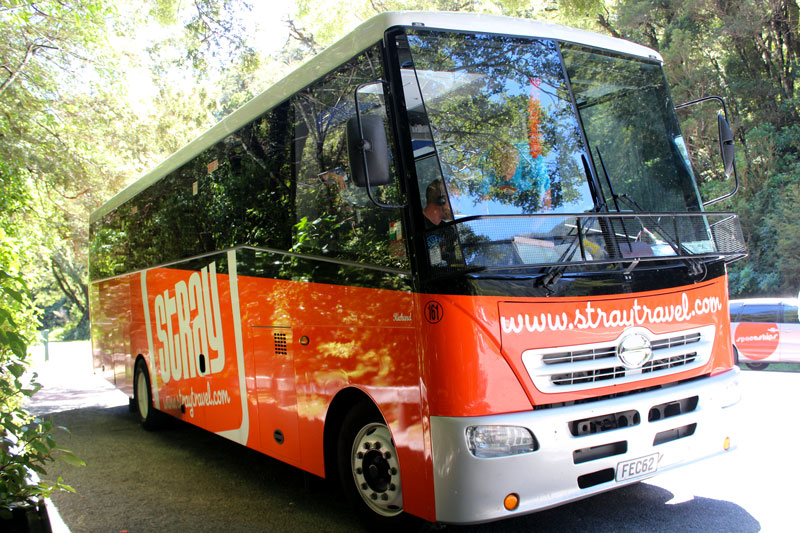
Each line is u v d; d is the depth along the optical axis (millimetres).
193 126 22453
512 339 3971
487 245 4016
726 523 4645
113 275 11102
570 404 4102
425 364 4082
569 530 4684
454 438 3889
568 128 4754
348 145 4074
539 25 4910
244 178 6500
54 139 15930
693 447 4547
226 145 6941
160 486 6641
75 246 24828
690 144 20703
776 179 19734
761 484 5430
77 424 10633
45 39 14211
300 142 5551
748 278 19953
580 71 4957
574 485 4055
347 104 4902
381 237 4512
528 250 4109
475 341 3908
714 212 4715
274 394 5840
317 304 5188
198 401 7520
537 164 4531
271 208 5945
